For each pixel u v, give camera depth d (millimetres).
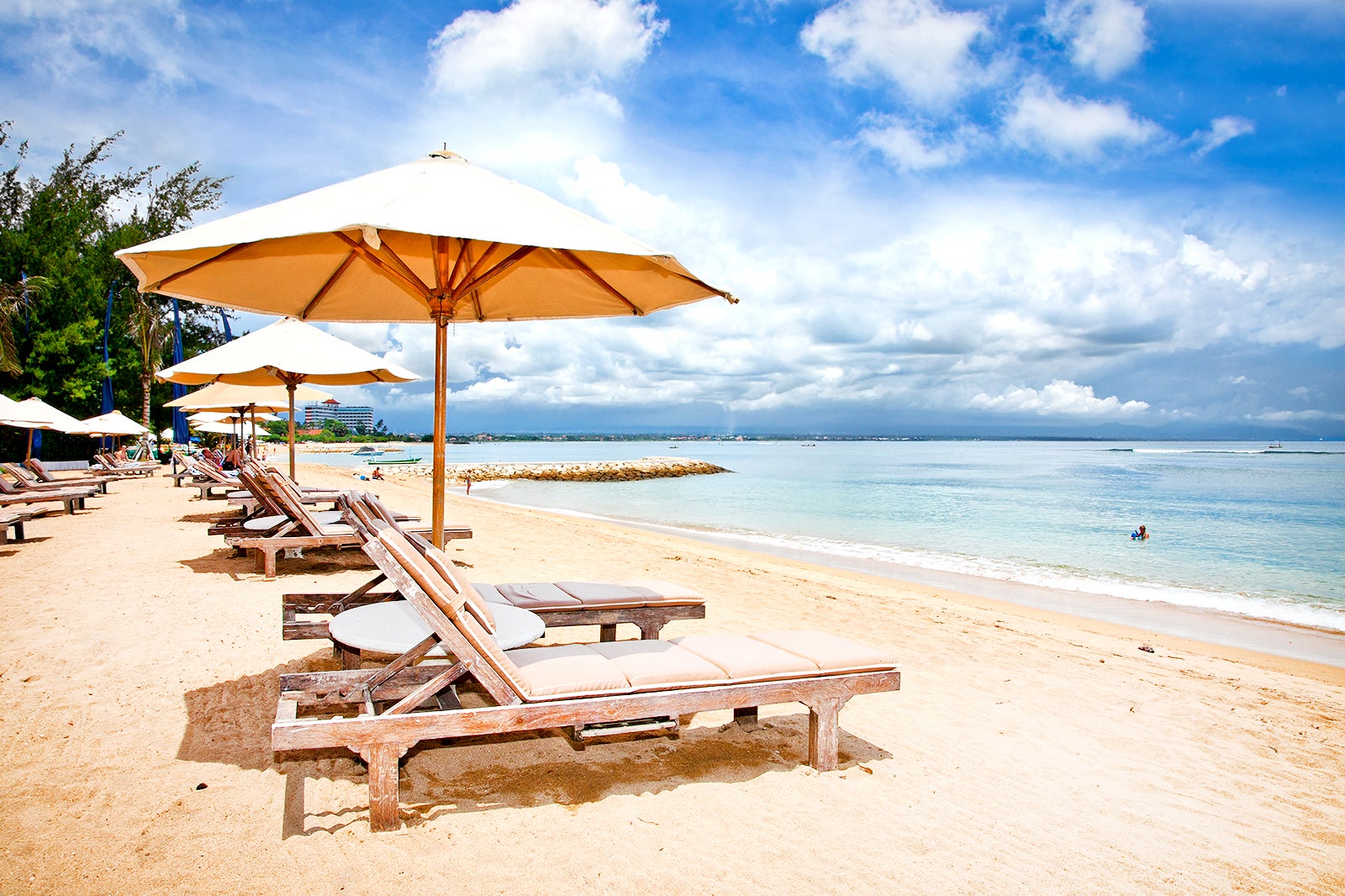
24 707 3707
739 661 3189
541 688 2814
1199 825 3123
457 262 4230
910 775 3410
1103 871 2688
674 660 3148
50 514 12219
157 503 14172
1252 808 3322
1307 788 3574
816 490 36031
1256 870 2764
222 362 7621
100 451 24656
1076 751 3883
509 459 92625
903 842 2787
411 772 3174
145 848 2486
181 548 8781
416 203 2865
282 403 11828
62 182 34625
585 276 4648
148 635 5012
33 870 2334
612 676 2936
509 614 3830
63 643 4789
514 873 2441
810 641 3574
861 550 14961
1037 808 3174
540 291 4922
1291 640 7957
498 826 2746
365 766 3176
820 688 3264
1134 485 39188
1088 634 7426
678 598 4410
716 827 2820
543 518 17172
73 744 3297
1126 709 4691
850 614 7324
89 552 8414
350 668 4102
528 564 9000
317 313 5035
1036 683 5164
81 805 2762
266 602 6055
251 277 4395
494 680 2760
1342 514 23344
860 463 74312
